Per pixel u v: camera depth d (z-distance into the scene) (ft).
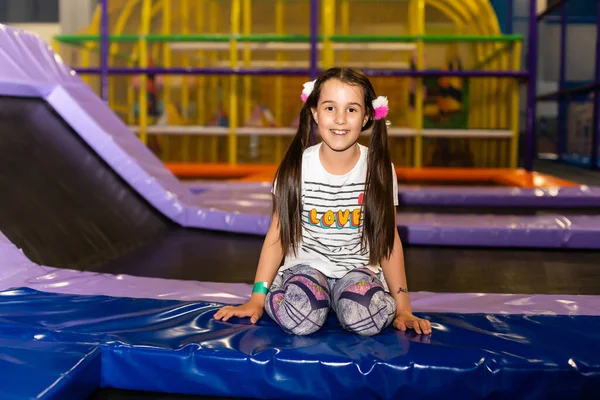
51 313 4.90
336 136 4.54
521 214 11.39
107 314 4.89
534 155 27.99
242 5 24.25
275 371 4.05
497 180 17.61
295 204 4.80
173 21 24.66
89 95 10.77
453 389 3.95
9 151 8.11
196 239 9.30
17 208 7.21
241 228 9.82
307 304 4.35
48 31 26.09
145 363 4.17
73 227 7.87
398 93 22.88
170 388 4.19
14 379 3.65
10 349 4.12
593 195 12.85
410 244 9.36
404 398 3.99
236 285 5.98
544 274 7.45
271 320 4.80
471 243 9.23
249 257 8.07
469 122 23.15
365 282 4.51
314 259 4.91
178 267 7.42
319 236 4.89
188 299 5.49
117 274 6.38
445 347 4.19
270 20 25.13
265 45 20.01
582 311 5.19
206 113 23.54
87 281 5.92
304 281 4.48
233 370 4.08
